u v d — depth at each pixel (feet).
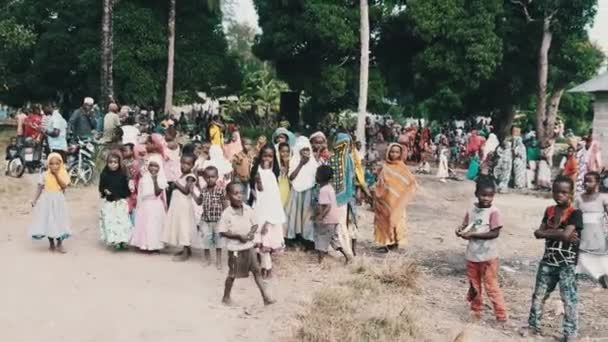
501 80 95.50
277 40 88.48
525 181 65.21
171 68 96.68
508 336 23.76
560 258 23.22
